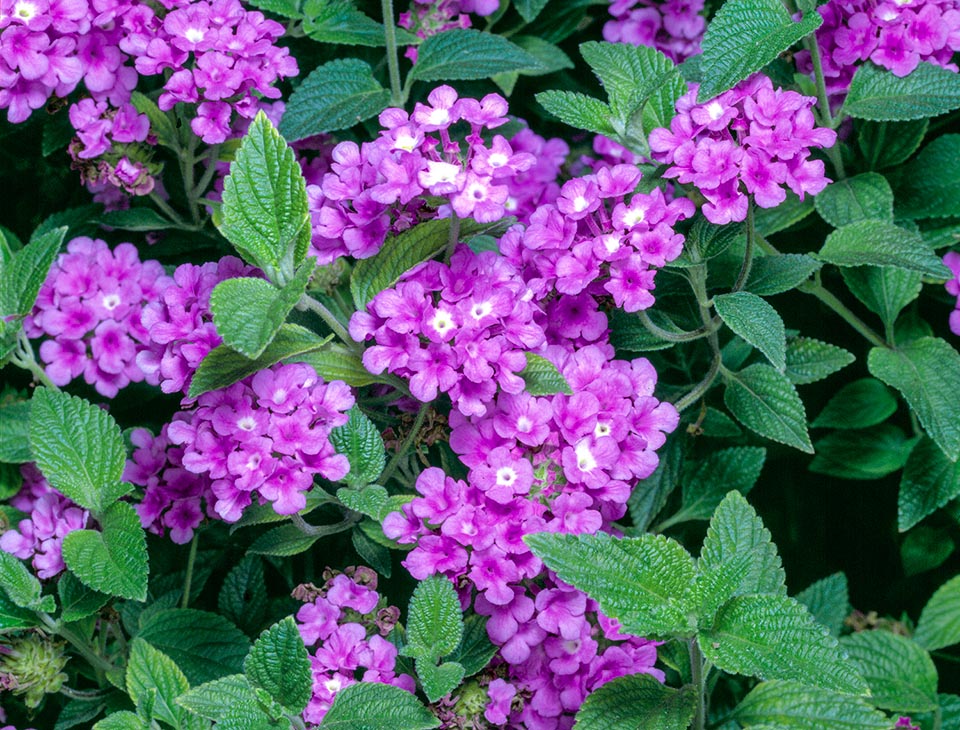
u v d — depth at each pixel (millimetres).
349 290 347
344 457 299
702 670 298
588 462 297
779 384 339
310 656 309
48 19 343
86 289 359
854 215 358
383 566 329
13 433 353
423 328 290
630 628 271
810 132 306
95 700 338
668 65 348
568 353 313
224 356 290
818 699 302
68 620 319
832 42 357
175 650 336
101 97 363
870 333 370
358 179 311
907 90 352
